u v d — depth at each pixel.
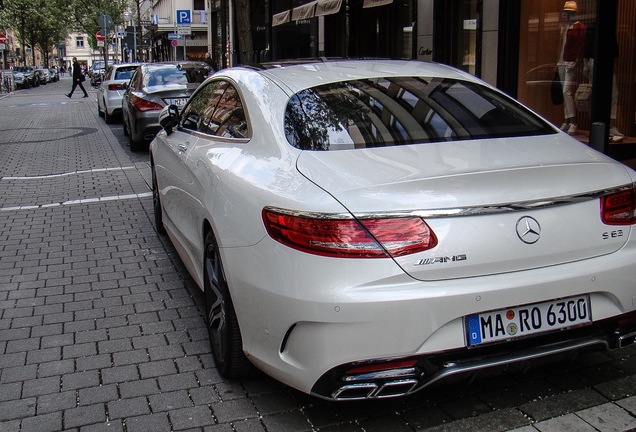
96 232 7.13
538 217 2.97
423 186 2.90
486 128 3.64
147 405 3.49
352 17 16.52
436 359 2.85
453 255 2.84
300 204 2.95
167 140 5.63
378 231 2.81
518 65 10.30
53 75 74.94
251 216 3.20
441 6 11.98
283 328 2.96
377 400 3.44
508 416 3.25
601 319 3.08
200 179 4.13
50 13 74.31
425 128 3.55
